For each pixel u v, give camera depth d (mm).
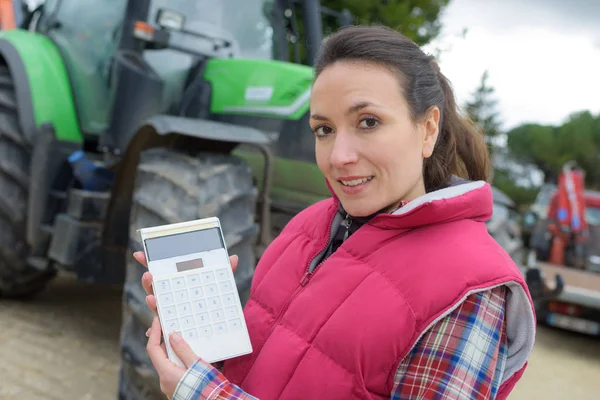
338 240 1003
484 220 939
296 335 908
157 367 919
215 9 3125
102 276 2840
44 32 3627
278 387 883
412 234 893
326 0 6008
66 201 3045
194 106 3002
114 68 2998
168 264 990
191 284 982
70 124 3203
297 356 882
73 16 3418
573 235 5938
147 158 2266
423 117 910
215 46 3105
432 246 861
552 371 4152
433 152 1019
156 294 958
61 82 3236
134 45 2928
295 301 937
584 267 5902
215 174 2160
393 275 855
